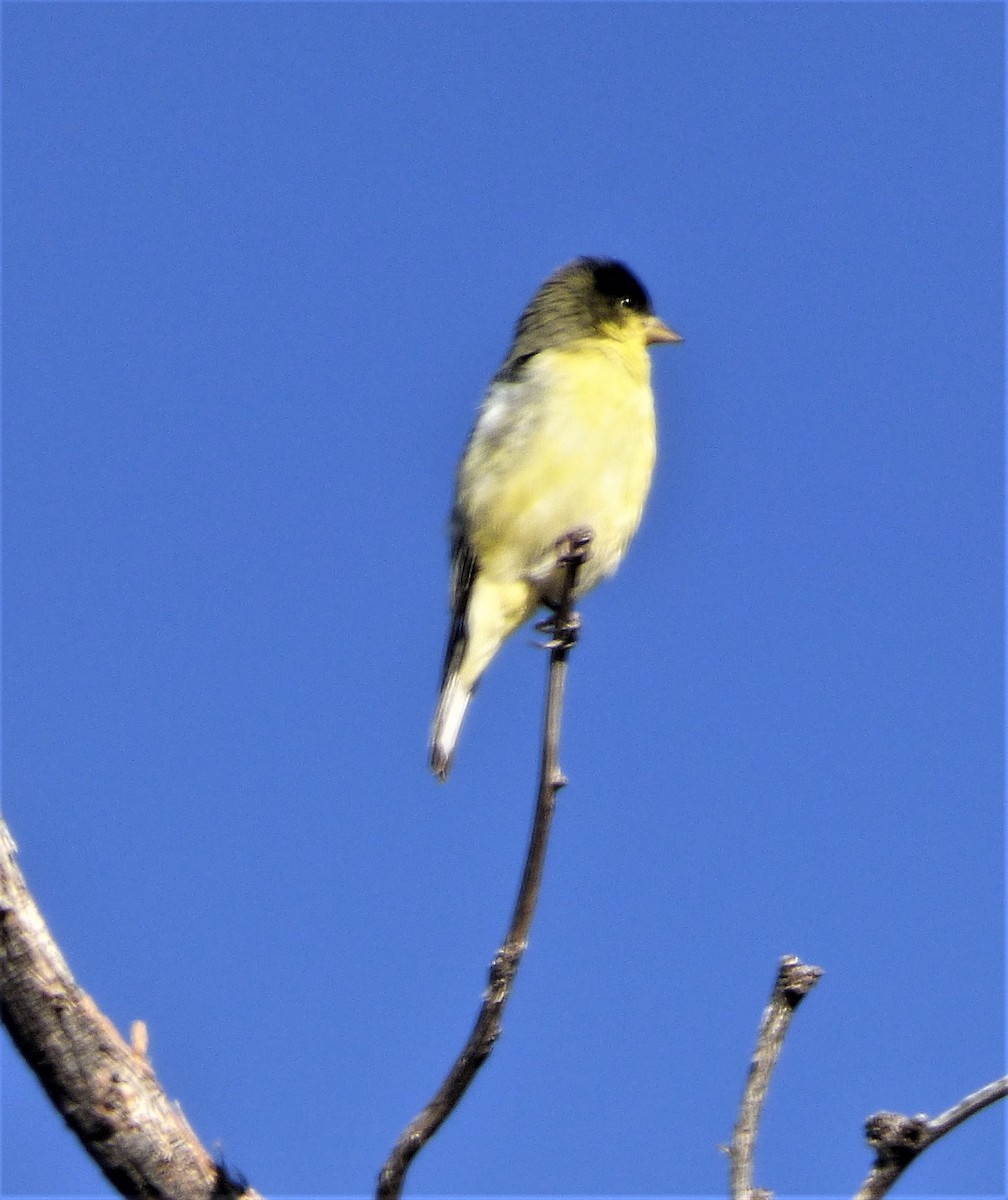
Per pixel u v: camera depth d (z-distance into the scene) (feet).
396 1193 23.97
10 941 25.79
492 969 23.89
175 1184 26.22
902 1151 21.68
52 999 25.88
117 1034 26.53
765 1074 22.95
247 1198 26.53
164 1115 26.40
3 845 26.16
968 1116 21.76
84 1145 26.30
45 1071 26.03
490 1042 23.58
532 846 24.40
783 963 23.41
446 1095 23.76
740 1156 22.61
